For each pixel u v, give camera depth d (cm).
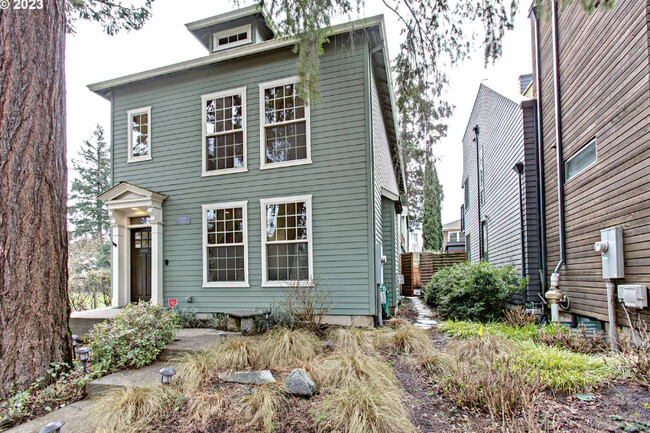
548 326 551
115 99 854
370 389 312
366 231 662
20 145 371
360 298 655
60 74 412
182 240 775
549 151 737
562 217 671
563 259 665
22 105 373
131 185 776
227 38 866
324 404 304
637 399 317
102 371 421
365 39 676
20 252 368
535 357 388
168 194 794
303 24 496
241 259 737
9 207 364
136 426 286
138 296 836
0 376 348
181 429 286
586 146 591
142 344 457
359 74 682
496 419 294
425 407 322
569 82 646
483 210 1177
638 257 453
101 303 1230
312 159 701
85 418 315
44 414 329
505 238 916
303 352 451
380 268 723
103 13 697
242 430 283
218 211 761
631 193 467
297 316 639
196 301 752
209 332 632
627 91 477
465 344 453
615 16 504
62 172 412
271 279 715
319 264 683
